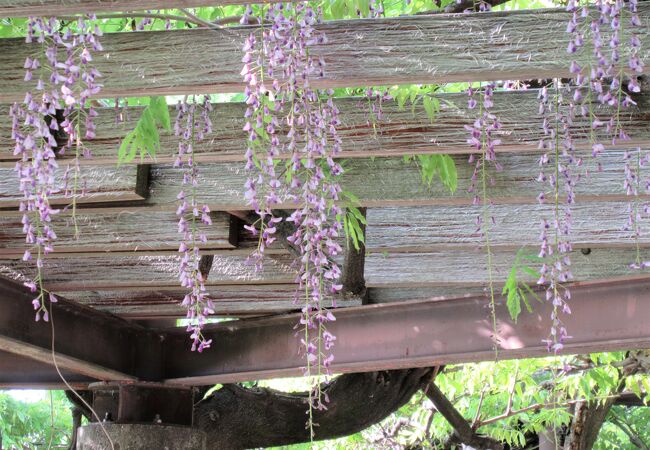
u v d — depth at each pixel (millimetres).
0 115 2855
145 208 3316
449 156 3082
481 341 3852
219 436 4535
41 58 2271
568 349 3717
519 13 2363
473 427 5375
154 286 4059
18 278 4055
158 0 2012
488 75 2352
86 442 4371
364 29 2389
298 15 2299
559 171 2902
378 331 4051
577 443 5914
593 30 2191
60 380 4523
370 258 4062
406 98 2873
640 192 3160
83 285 4043
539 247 3680
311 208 2701
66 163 2906
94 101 3035
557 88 2723
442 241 3711
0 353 4477
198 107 2844
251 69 2260
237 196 3273
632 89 2369
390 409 4652
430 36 2375
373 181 3301
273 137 2408
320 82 2385
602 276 3900
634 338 3598
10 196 3299
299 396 4621
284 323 4301
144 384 4438
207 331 4477
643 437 7844
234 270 4016
